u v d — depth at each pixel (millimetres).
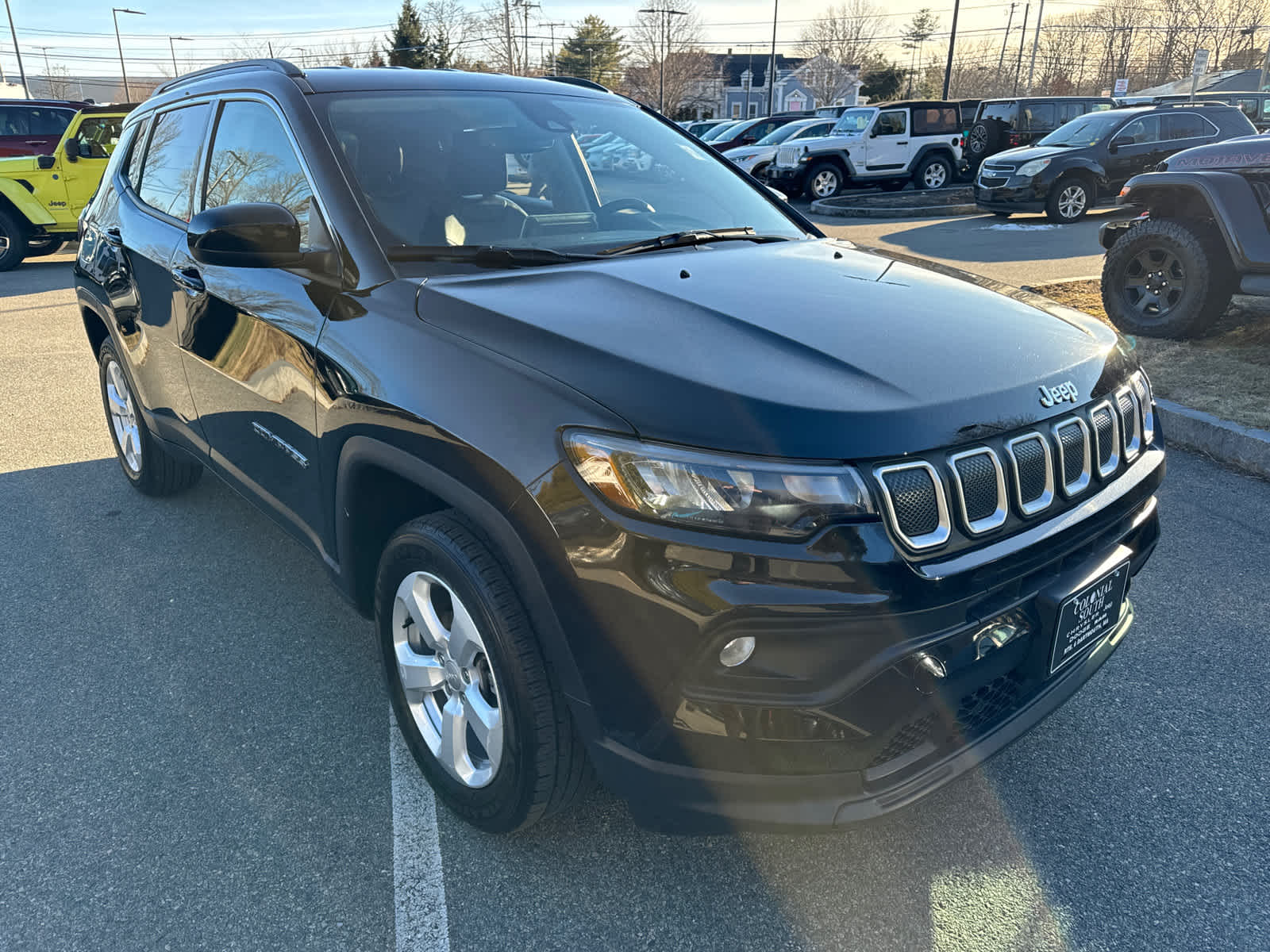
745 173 3367
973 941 1889
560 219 2686
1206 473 4262
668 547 1601
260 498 2822
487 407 1822
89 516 3984
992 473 1746
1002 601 1786
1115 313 6461
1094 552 2004
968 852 2127
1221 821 2209
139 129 3840
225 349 2764
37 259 12742
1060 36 71500
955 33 33406
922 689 1713
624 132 3168
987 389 1800
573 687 1775
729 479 1584
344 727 2570
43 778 2357
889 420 1650
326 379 2238
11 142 13383
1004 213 13680
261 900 1985
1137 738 2506
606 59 69625
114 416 4195
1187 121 13531
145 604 3236
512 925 1929
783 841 2162
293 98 2635
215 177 2990
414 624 2234
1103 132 13281
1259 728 2533
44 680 2787
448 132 2717
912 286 2342
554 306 2012
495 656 1868
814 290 2205
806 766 1722
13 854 2105
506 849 2131
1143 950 1866
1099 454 1971
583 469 1665
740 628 1594
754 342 1857
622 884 2033
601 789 2334
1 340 7516
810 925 1931
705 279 2232
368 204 2395
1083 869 2070
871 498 1599
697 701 1652
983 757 1857
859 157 17516
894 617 1613
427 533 1983
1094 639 2057
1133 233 6227
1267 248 5500
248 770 2395
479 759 2133
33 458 4730
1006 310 2229
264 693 2729
